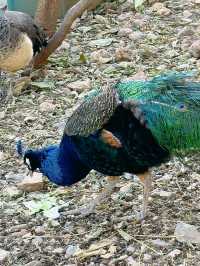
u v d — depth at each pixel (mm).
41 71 12875
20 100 12055
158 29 14172
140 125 7445
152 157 7598
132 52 13227
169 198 8727
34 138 10688
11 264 7848
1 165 10008
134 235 8102
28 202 8969
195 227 8078
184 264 7520
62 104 11727
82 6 12586
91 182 9297
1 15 12117
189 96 7531
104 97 7684
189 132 7402
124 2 15531
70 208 8773
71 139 7809
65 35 12727
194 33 13703
